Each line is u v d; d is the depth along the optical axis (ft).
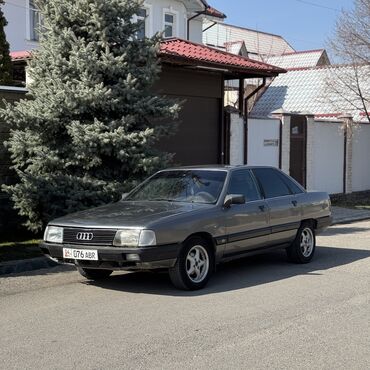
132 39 40.11
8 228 39.99
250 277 28.43
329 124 67.77
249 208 28.27
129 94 37.88
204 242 25.93
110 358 17.28
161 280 27.81
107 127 36.94
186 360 17.04
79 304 23.62
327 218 33.81
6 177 39.91
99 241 24.40
